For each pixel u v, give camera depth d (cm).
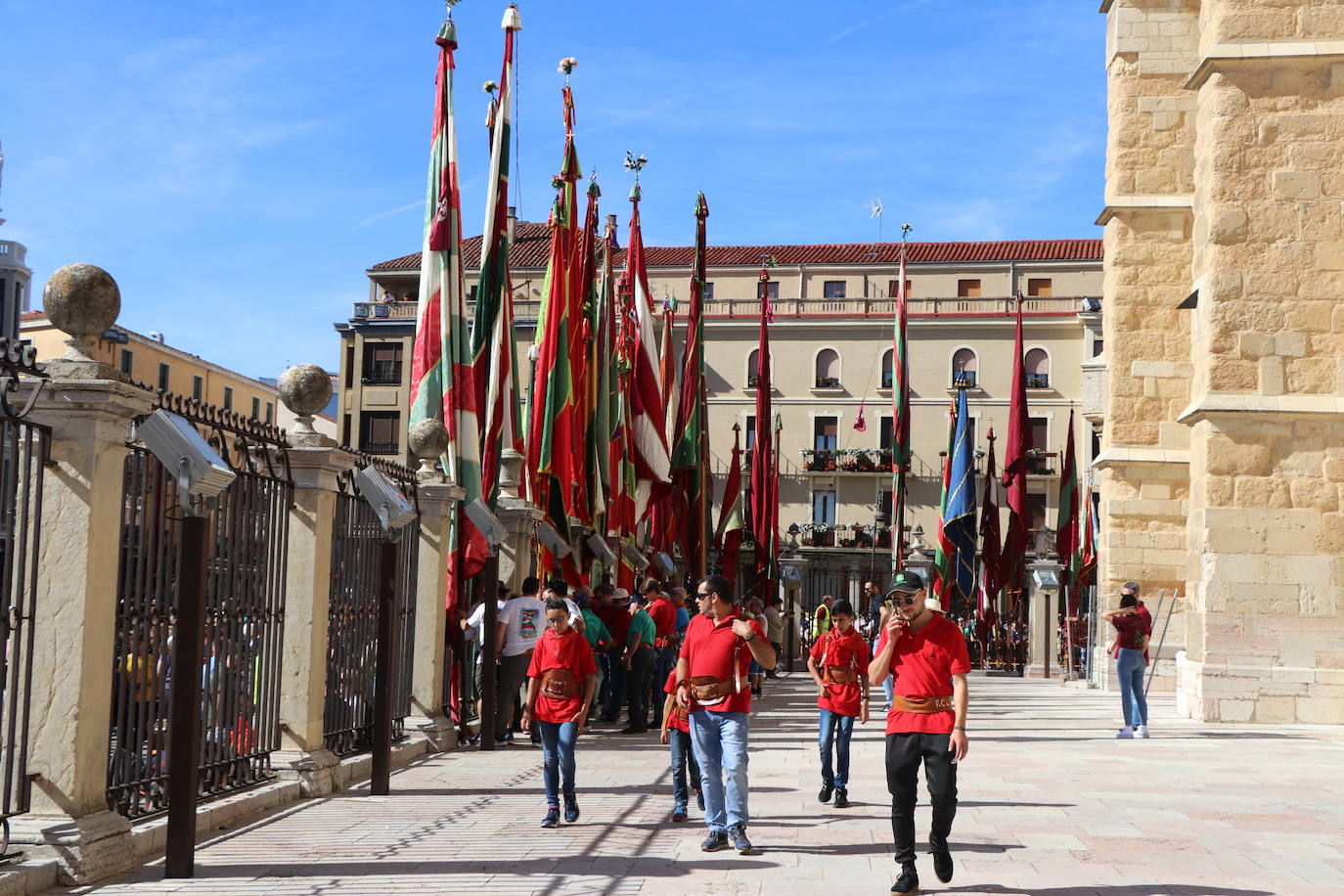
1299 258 2053
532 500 2206
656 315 6756
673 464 3241
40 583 788
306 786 1142
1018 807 1158
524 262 6425
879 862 883
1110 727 2045
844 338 6525
